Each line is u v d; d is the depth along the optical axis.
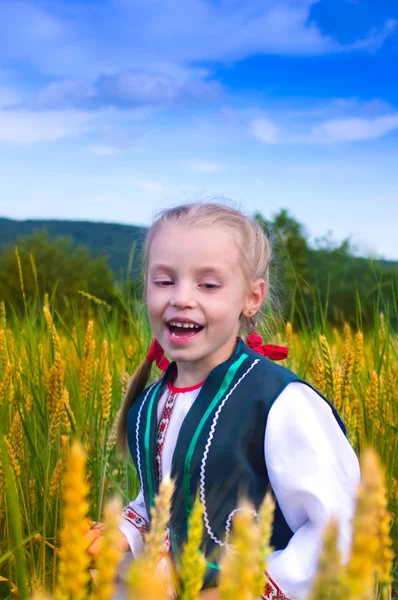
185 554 0.67
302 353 3.80
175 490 1.97
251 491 1.90
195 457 1.95
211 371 2.09
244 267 2.20
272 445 1.89
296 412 1.90
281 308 3.41
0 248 39.38
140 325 3.97
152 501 2.16
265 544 0.60
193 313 2.06
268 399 1.93
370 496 0.50
